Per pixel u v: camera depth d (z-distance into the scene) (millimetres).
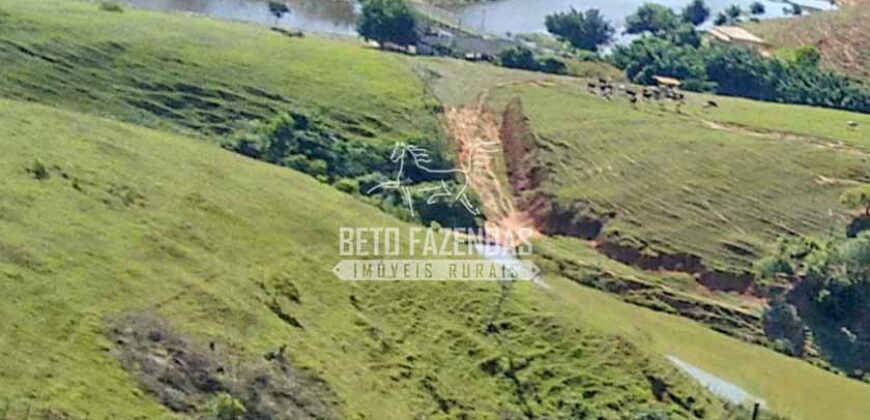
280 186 58719
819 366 66688
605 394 49188
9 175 45000
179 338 38344
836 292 70625
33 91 76250
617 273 72312
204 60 87188
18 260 38438
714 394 54094
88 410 32188
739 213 79812
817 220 79438
